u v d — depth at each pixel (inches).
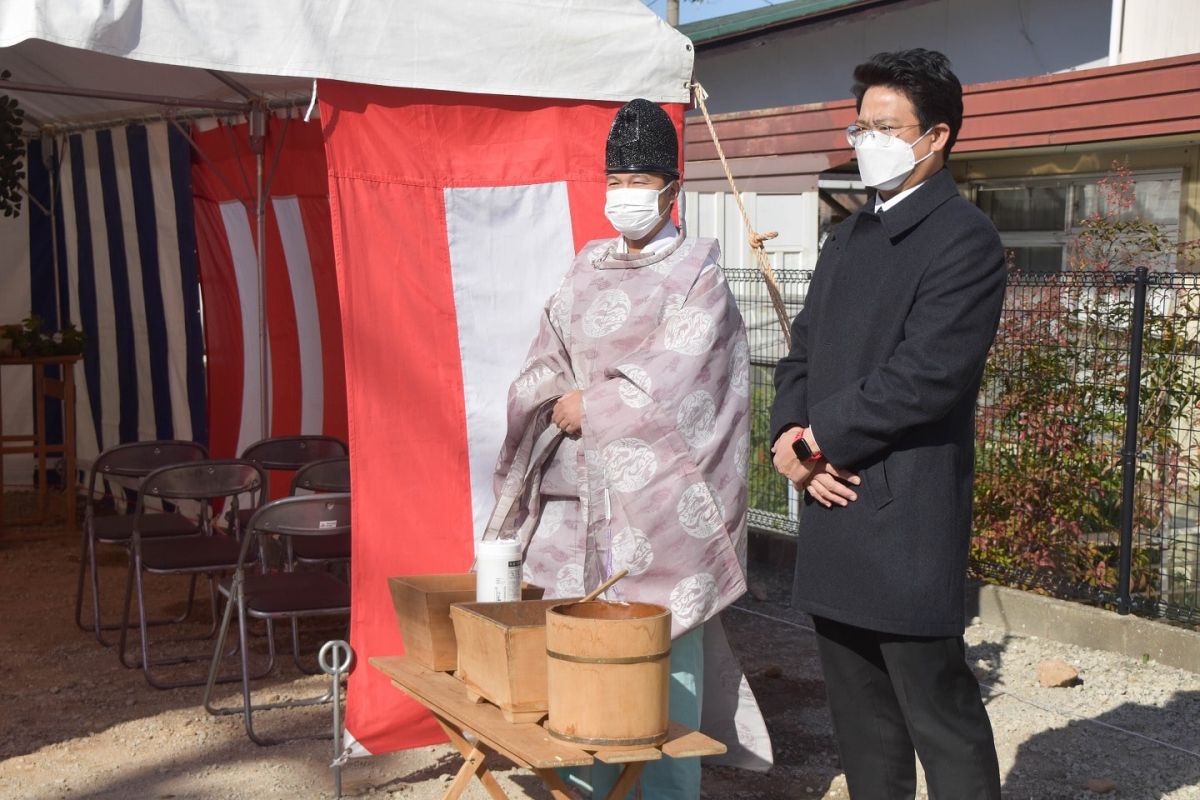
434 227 169.6
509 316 174.1
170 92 248.4
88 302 331.3
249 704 176.7
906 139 116.6
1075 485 243.4
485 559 127.0
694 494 140.7
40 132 332.8
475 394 171.8
